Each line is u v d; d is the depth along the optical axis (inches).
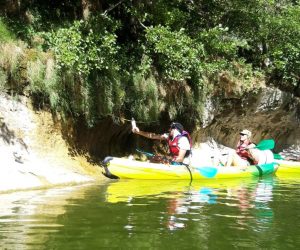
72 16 392.2
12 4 353.4
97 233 153.1
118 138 383.6
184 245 141.9
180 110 425.7
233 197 243.6
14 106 313.7
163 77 399.2
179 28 406.3
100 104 342.6
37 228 158.2
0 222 166.2
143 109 377.7
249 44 523.2
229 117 496.1
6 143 293.6
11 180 259.1
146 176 323.9
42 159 302.4
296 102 560.4
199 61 394.6
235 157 396.2
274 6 527.2
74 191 249.3
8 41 320.8
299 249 142.4
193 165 352.8
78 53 325.7
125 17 412.8
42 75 318.7
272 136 575.8
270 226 171.2
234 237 153.6
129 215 183.0
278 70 534.9
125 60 371.9
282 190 285.4
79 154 337.1
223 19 478.3
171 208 201.3
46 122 322.0
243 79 487.8
